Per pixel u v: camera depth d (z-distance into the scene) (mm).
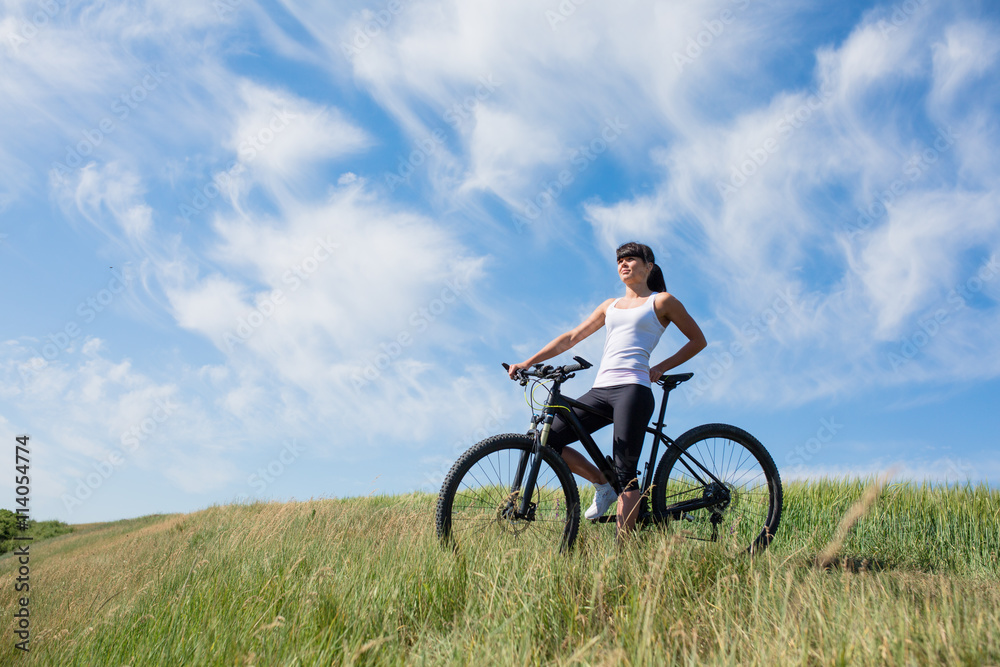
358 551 3150
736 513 3547
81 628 2623
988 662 1506
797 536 4223
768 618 1910
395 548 2949
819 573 2342
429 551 2695
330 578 2520
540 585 2217
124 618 2607
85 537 21375
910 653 1529
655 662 1583
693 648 1576
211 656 1931
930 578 2646
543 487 3100
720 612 1937
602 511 3273
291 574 2662
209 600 2457
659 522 3156
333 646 1874
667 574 2256
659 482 3307
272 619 2188
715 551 2604
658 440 3383
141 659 2066
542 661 1679
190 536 7332
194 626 2219
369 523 5668
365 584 2426
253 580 2771
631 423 3115
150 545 8867
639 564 2436
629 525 3061
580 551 2787
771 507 3627
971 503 4832
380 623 2117
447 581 2369
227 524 7508
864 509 1938
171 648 2078
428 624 2115
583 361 3006
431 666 1707
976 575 3334
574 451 3342
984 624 1728
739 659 1658
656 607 1870
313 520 5910
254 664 1793
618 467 3141
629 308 3342
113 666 2119
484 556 2592
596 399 3266
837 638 1660
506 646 1726
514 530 2990
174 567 3713
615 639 1738
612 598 2170
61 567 9188
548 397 3148
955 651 1555
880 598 2088
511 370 3377
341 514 6582
